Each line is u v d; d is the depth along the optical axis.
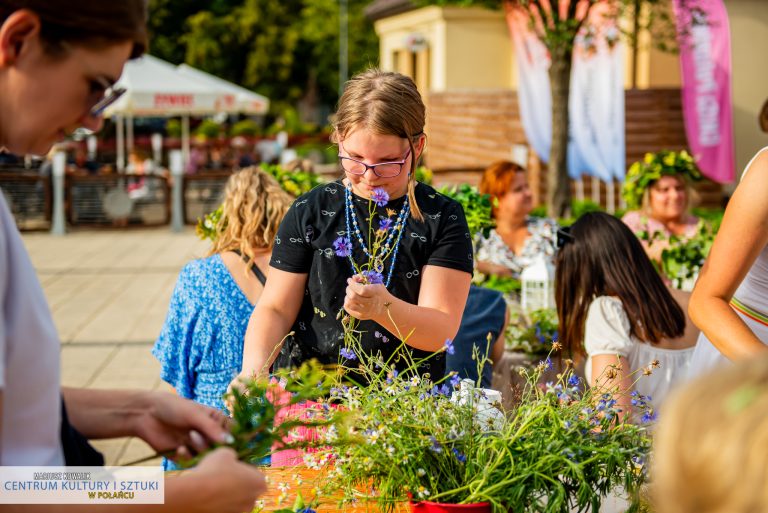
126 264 11.73
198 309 3.38
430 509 1.89
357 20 43.25
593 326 3.33
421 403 1.99
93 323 8.46
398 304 2.36
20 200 14.54
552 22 10.02
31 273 1.32
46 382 1.32
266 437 1.59
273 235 3.45
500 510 1.84
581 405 2.01
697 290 2.44
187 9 43.78
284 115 43.31
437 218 2.60
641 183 5.92
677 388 0.99
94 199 14.75
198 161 20.05
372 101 2.48
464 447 1.93
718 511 0.88
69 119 1.35
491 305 3.87
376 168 2.50
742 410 0.89
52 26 1.28
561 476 1.91
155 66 17.02
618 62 11.33
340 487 1.97
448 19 18.39
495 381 4.01
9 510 1.27
